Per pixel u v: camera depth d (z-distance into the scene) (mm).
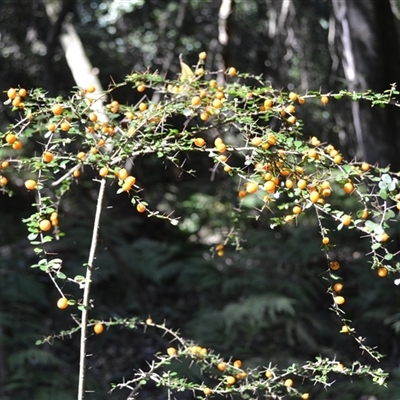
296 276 5367
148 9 8133
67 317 5512
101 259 6035
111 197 7664
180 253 7129
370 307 5035
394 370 3830
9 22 7910
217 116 2113
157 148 1880
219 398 3959
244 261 5773
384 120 4395
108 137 2088
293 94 2016
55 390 3980
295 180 1855
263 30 7805
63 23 7039
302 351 4688
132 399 2043
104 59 8133
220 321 4852
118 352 5238
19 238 6680
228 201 7871
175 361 4340
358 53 4410
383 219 1641
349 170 1756
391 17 4426
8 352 4625
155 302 6164
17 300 5242
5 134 1993
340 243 5758
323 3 7227
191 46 8039
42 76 7852
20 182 7586
